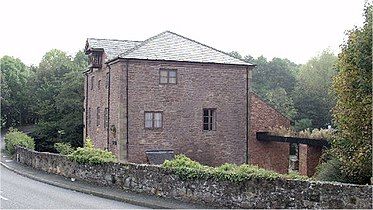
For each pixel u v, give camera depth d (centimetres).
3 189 1912
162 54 3170
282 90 5900
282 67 6931
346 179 1944
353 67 1878
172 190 1589
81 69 6066
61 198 1664
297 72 7588
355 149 1886
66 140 4684
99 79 3559
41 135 4900
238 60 3372
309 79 6316
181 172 1554
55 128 4862
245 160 3347
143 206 1515
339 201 1145
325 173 2047
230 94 3325
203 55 3291
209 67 3262
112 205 1519
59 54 7769
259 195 1327
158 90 3136
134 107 3075
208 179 1468
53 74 6203
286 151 3494
